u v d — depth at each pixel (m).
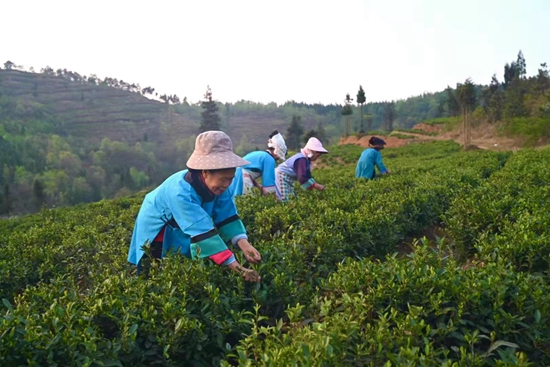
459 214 6.32
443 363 2.73
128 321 3.46
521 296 3.52
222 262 4.20
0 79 193.25
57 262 6.59
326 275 4.95
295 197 8.36
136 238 4.77
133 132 172.38
